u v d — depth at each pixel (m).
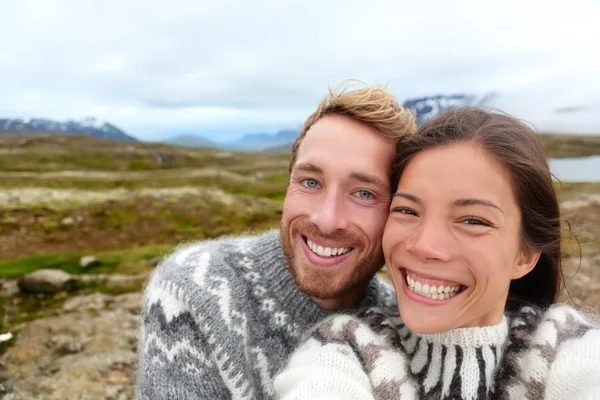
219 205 9.12
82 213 7.50
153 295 0.49
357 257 0.49
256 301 0.51
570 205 5.19
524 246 0.41
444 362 0.41
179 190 9.76
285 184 15.63
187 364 0.44
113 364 1.76
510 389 0.40
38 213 7.21
